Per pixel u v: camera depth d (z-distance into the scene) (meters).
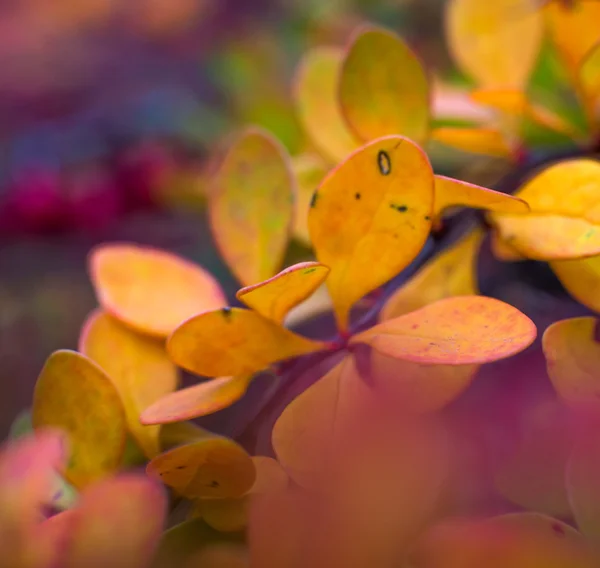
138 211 0.54
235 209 0.28
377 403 0.26
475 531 0.24
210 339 0.25
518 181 0.29
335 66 0.30
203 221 0.51
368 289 0.26
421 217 0.26
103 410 0.26
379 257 0.26
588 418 0.25
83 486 0.26
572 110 0.32
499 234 0.27
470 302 0.25
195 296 0.28
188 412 0.25
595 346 0.25
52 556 0.24
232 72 0.55
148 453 0.26
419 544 0.24
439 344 0.25
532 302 0.31
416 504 0.24
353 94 0.28
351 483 0.25
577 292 0.26
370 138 0.28
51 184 0.54
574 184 0.26
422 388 0.26
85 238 0.54
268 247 0.28
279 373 0.27
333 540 0.24
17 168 0.64
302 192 0.30
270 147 0.28
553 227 0.26
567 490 0.25
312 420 0.25
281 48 0.55
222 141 0.50
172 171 0.52
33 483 0.24
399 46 0.28
